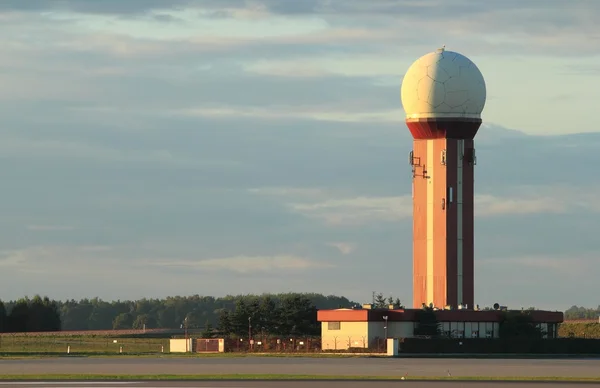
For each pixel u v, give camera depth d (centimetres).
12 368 17225
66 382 13975
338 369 16825
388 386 13138
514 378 14725
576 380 14362
